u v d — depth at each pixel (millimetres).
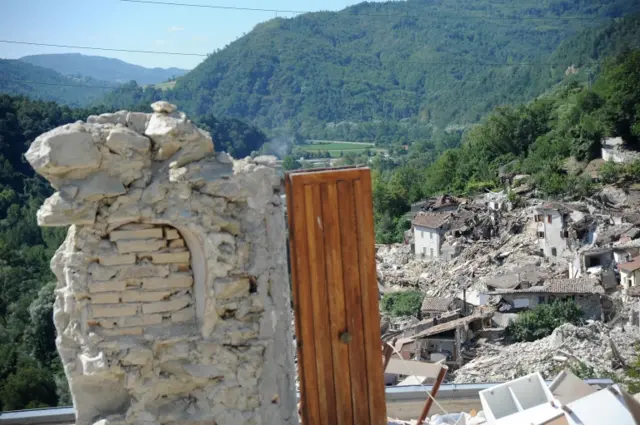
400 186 91312
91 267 7262
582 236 60781
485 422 9961
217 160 7500
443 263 65375
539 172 79938
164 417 7441
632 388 28562
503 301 49094
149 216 7254
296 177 7480
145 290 7371
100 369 7238
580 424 8375
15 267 44969
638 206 66000
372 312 7684
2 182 58281
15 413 11664
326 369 7652
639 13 154500
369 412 7734
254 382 7504
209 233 7297
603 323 44094
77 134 7121
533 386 10141
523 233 65812
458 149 105000
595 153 81562
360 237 7621
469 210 73188
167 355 7414
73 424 11586
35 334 36000
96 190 7164
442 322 47219
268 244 7527
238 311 7457
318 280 7594
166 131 7254
